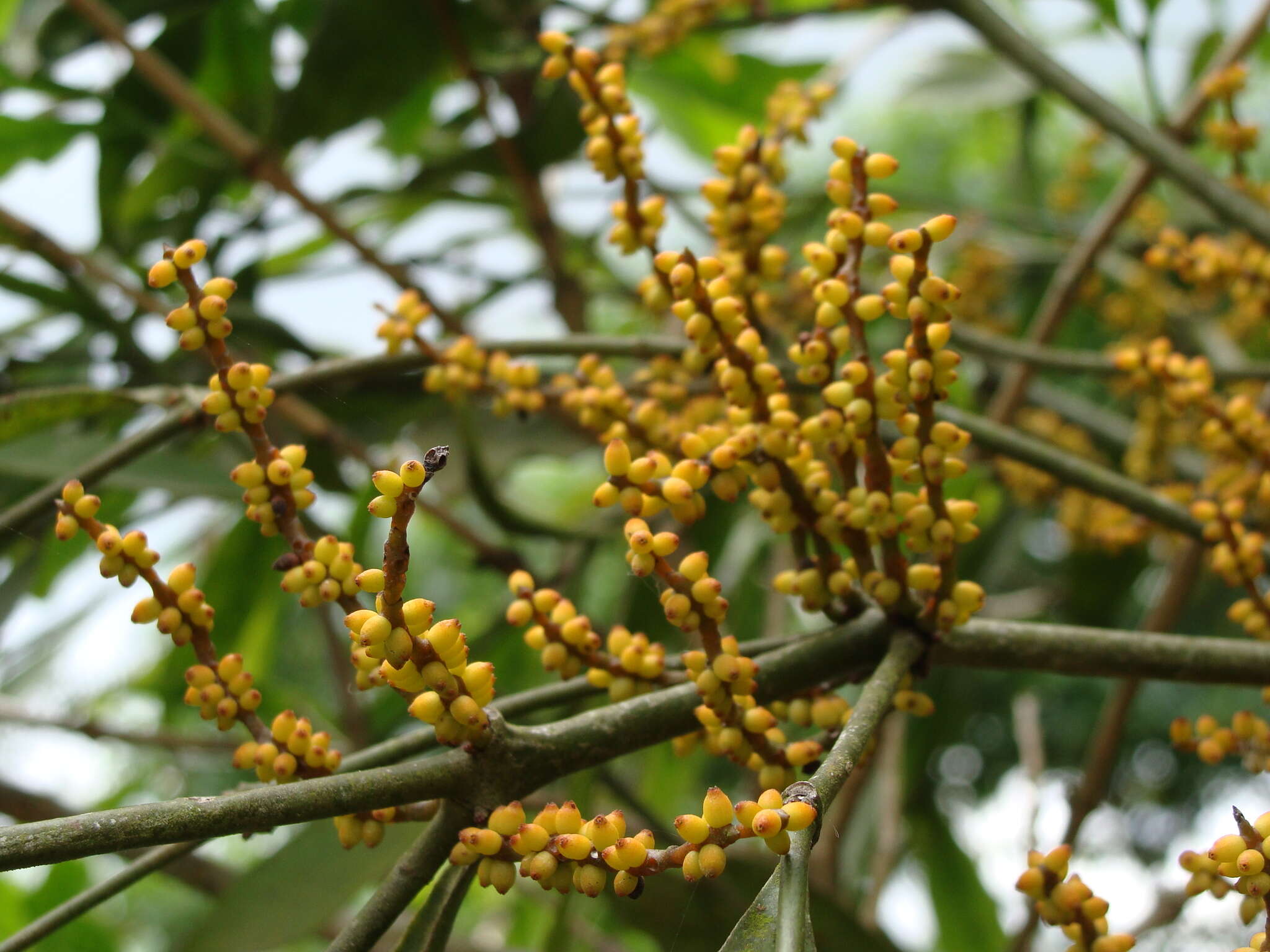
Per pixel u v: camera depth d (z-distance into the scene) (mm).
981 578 1263
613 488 644
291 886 748
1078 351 1607
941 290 652
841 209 682
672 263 673
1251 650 713
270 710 1117
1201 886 642
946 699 1175
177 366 1108
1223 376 914
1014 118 1527
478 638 1040
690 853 597
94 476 773
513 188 1254
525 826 610
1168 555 1191
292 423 1038
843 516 679
